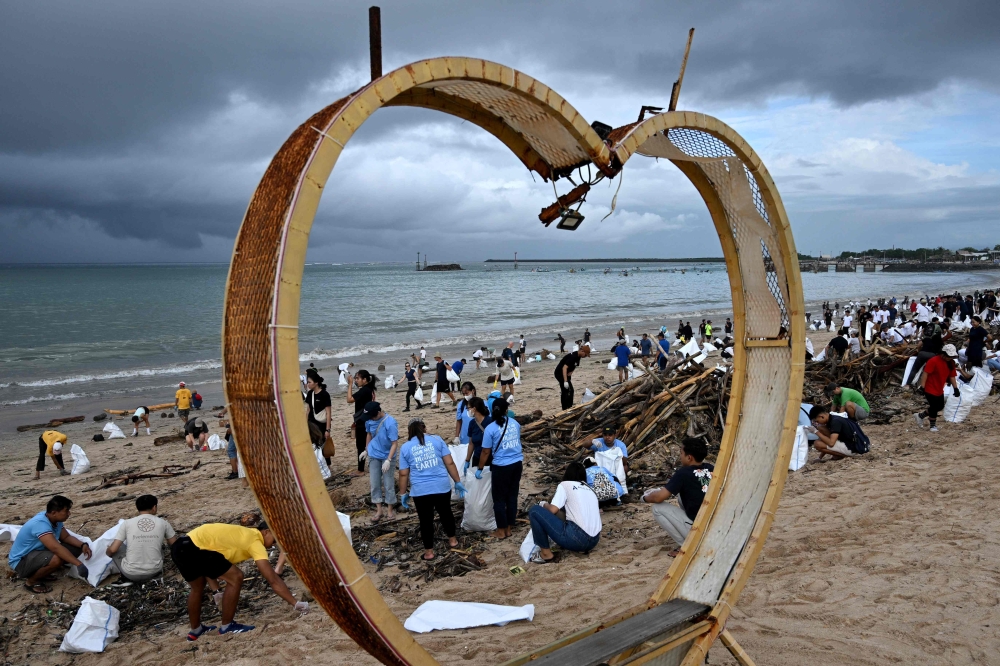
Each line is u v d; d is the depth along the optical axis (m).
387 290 99.88
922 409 11.45
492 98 2.80
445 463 6.92
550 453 10.15
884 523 6.33
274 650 4.97
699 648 3.39
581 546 6.43
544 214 3.32
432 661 2.59
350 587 2.31
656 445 10.03
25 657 5.24
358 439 10.39
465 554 6.74
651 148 3.27
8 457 15.23
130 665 5.02
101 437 16.44
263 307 2.17
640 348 23.73
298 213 2.16
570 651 2.96
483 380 23.20
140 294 89.00
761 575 5.40
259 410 2.25
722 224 4.07
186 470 12.10
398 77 2.36
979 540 5.62
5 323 49.69
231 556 5.36
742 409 4.22
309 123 2.42
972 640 4.09
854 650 4.09
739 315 4.21
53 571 6.62
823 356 15.70
